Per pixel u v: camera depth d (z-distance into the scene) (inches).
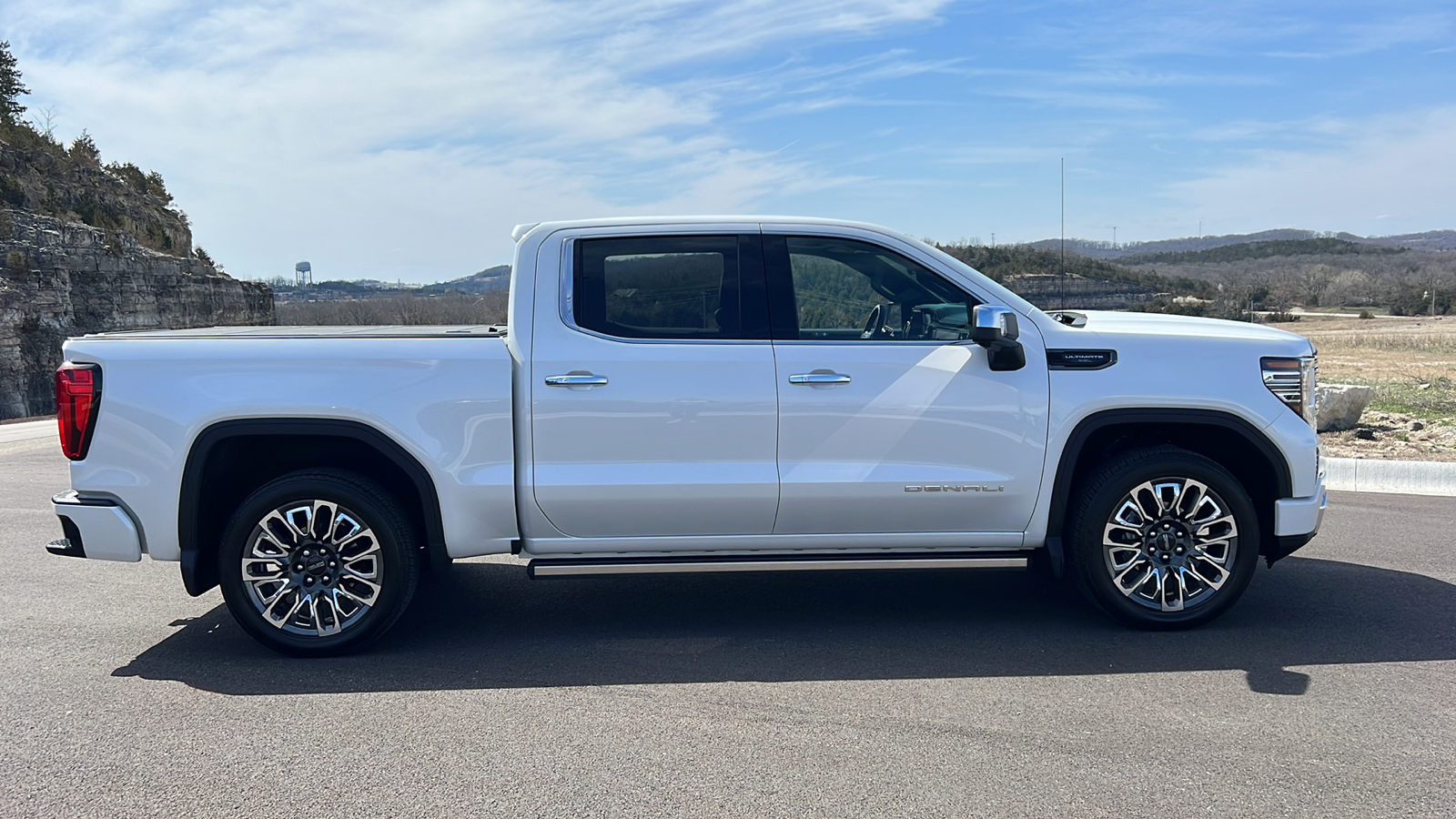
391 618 179.8
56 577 235.3
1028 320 185.8
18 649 184.2
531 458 179.2
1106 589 185.3
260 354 176.6
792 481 180.5
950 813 117.6
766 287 185.0
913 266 187.9
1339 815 115.9
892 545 187.6
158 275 2003.0
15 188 1854.1
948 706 151.8
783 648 182.1
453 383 177.8
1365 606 201.6
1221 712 147.9
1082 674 165.2
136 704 156.1
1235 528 184.2
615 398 178.7
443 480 178.5
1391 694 154.2
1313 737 138.1
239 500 191.0
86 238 1820.9
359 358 177.0
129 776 130.0
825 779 127.1
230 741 141.4
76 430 175.6
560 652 181.8
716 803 121.0
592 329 181.8
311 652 177.6
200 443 174.7
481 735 142.8
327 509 177.3
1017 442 183.2
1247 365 185.5
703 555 186.9
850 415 181.3
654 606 211.9
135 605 212.5
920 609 207.0
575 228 185.0
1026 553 194.9
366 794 124.3
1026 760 131.9
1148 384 183.3
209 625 198.8
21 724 148.1
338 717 150.3
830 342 183.3
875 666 171.2
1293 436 184.9
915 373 181.9
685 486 179.5
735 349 181.2
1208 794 121.6
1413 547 249.0
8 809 121.1
